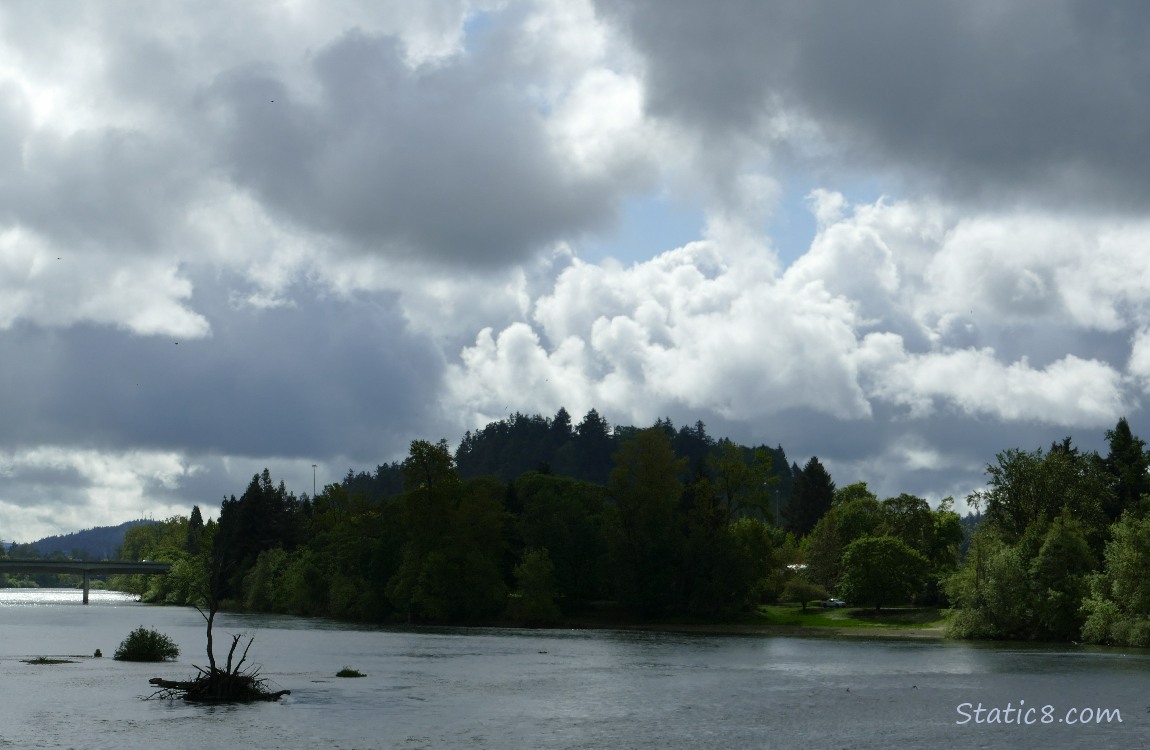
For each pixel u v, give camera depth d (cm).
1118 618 11500
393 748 5338
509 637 13788
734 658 10362
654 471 17275
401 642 12681
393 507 18775
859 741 5578
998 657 10175
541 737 5672
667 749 5359
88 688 7431
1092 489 14700
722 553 16350
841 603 18175
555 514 17725
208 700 6831
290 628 15838
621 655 10706
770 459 17862
